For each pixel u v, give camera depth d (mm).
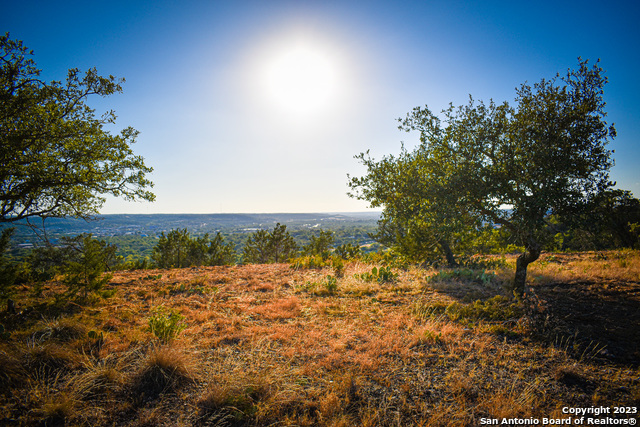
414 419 3029
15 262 9852
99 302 7027
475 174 6387
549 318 5410
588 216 5914
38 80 8328
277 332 5406
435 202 6691
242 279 10609
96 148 9859
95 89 9500
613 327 4922
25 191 8570
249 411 3141
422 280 9648
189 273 12047
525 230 6258
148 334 5035
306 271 12125
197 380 3807
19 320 5336
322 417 3051
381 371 4004
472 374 3832
